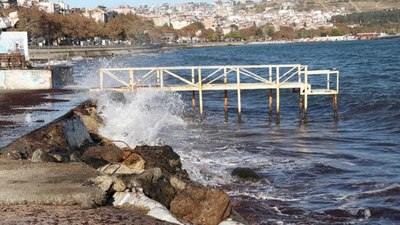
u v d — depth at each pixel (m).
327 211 16.09
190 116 34.47
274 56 130.62
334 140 27.66
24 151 15.16
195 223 12.27
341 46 195.38
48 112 22.34
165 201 12.48
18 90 34.28
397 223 15.11
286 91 49.28
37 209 10.58
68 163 13.88
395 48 157.62
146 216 10.53
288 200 17.17
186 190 12.98
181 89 33.12
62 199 10.98
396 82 59.12
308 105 41.53
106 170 13.90
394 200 16.94
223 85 33.34
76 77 54.19
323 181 19.39
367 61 100.62
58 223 9.81
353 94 47.00
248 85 33.28
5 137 16.58
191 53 161.25
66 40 142.00
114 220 10.16
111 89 32.59
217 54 150.00
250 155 23.72
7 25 43.84
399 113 35.47
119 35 183.50
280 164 22.05
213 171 20.36
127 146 19.95
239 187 18.48
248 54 147.00
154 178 12.85
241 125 32.47
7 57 37.66
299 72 33.59
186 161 21.91
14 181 12.02
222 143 26.39
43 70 35.59
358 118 35.16
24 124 19.03
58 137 17.53
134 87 32.94
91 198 10.98
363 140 27.56
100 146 17.75
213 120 34.00
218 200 12.55
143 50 160.88
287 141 27.38
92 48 128.75
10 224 9.66
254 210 16.12
